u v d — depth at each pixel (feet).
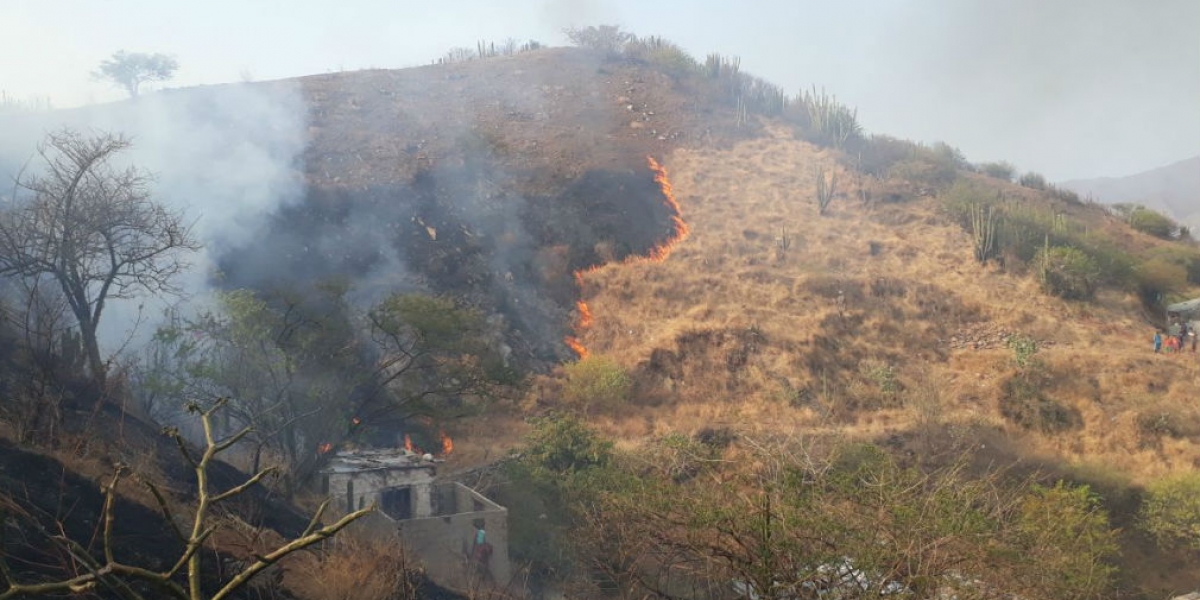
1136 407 95.09
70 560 23.56
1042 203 156.35
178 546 28.78
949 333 113.19
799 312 113.39
